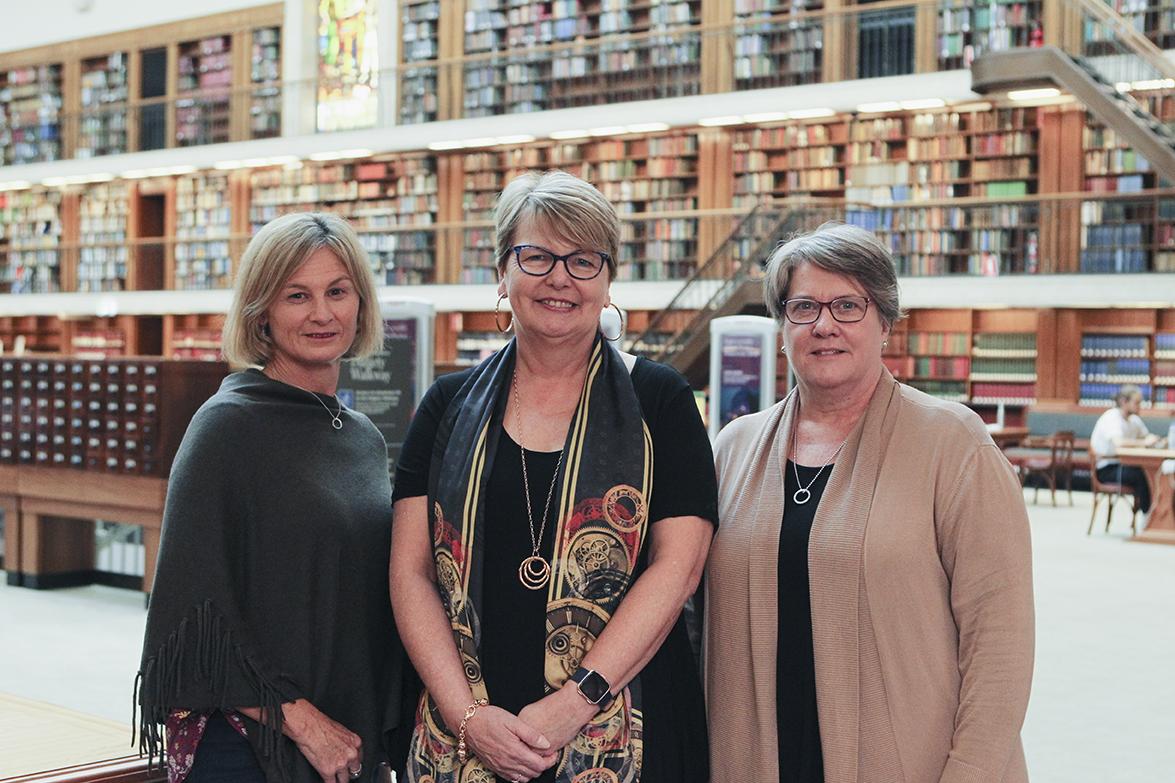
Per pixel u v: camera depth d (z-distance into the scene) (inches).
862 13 576.1
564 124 631.2
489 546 62.5
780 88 572.4
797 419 69.7
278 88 745.6
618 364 65.4
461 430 64.6
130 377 232.5
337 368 72.7
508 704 60.5
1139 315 524.7
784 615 64.1
